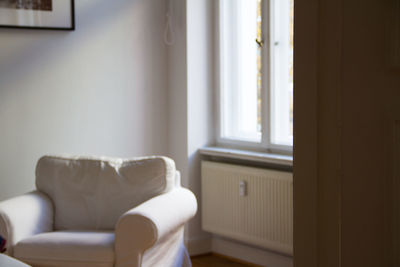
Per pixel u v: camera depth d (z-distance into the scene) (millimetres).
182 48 3648
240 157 3344
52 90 3408
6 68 3244
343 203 1014
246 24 3562
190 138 3643
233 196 3369
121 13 3629
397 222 918
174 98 3779
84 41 3502
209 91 3723
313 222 1076
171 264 2668
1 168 3266
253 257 3457
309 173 1080
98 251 2309
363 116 963
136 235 2281
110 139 3641
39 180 2924
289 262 3189
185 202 2672
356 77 974
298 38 1088
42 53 3357
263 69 3301
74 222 2809
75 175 2867
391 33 903
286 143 3217
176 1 3703
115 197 2768
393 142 913
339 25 1002
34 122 3357
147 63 3764
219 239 3730
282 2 3217
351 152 992
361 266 983
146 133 3793
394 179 917
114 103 3643
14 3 3221
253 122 3580
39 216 2691
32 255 2381
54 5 3350
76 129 3508
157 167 2723
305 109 1081
